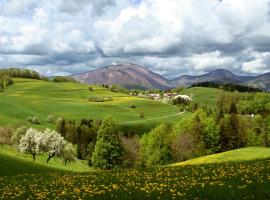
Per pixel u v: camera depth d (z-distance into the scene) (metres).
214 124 126.62
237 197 19.88
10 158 57.81
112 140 108.44
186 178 29.05
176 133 124.44
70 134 180.38
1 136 144.62
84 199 23.06
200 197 20.67
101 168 108.06
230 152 63.97
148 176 32.91
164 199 20.86
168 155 116.81
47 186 31.73
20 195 27.62
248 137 140.38
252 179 24.92
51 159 132.38
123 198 22.39
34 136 113.50
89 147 159.00
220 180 25.91
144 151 123.88
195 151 120.00
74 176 39.00
